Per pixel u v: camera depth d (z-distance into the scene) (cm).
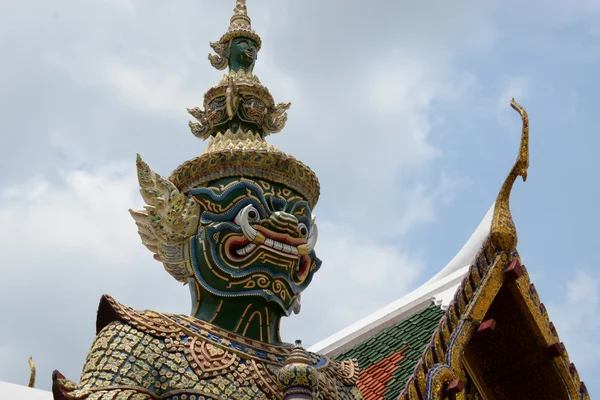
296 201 1232
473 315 1240
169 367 1078
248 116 1288
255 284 1181
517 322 1328
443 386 1154
